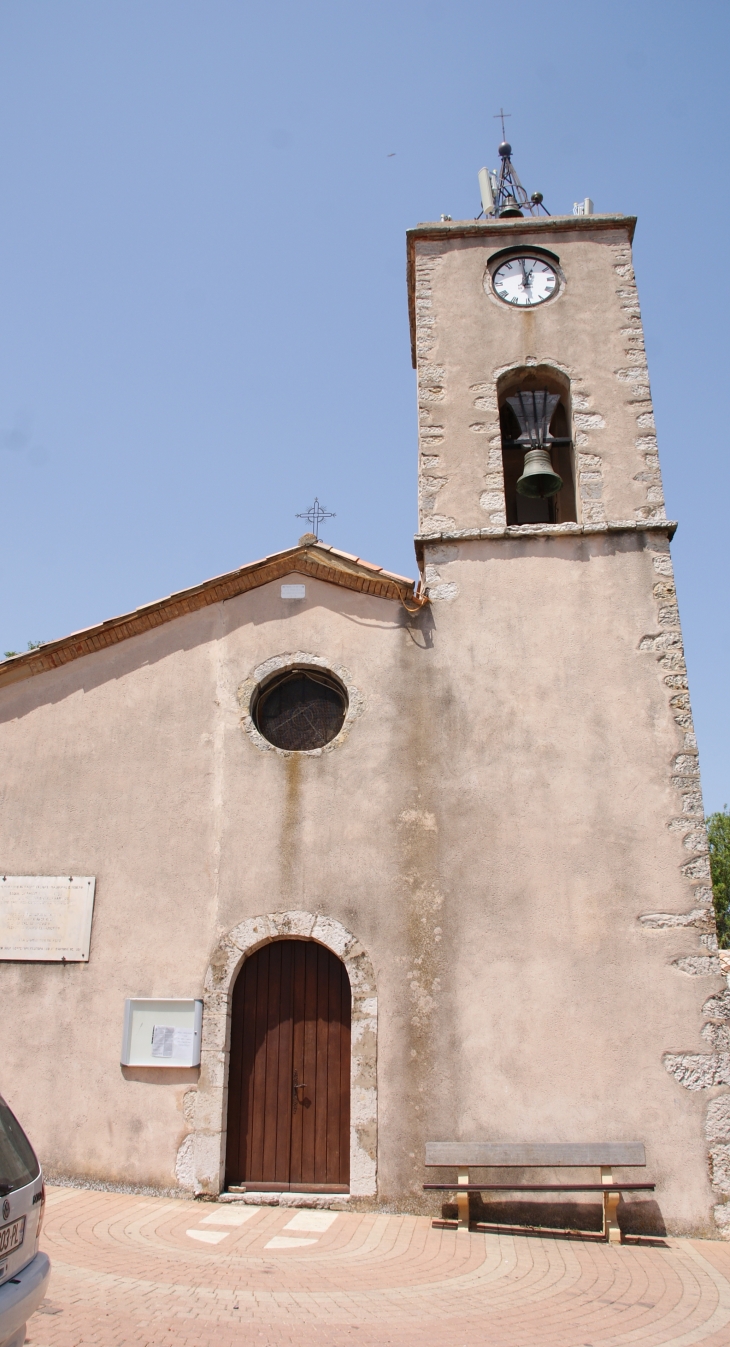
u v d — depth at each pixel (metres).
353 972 7.97
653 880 8.07
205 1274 5.74
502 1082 7.57
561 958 7.89
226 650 9.23
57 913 8.48
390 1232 6.86
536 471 9.73
